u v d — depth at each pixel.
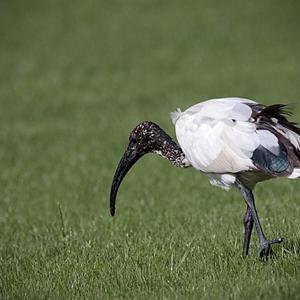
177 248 9.34
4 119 26.92
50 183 16.72
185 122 8.40
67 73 34.78
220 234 9.96
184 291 7.52
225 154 7.89
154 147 9.27
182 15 42.91
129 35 40.44
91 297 7.72
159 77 33.03
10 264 9.48
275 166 7.55
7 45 39.97
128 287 7.89
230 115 8.00
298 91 28.12
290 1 43.22
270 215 11.12
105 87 31.88
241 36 38.47
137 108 27.44
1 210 14.23
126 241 9.94
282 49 35.91
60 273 8.62
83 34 41.12
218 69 33.47
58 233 11.28
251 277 7.66
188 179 15.97
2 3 46.66
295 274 7.67
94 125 24.77
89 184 16.34
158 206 13.29
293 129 7.79
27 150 21.25
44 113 27.69
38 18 44.16
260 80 30.66
